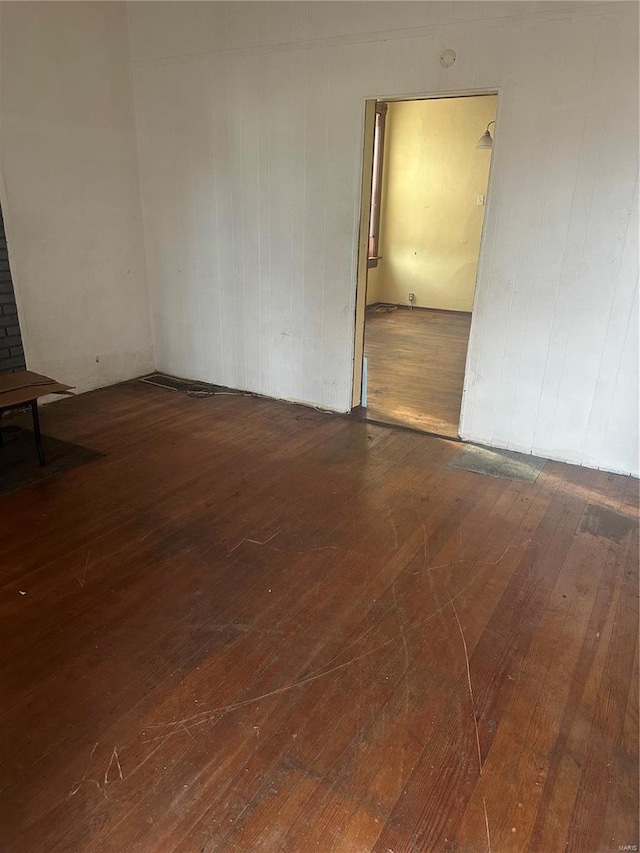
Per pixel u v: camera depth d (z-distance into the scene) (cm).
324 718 168
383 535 262
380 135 768
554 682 183
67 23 386
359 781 150
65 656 189
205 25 384
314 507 285
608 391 317
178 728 164
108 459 335
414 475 321
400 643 198
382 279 857
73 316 436
